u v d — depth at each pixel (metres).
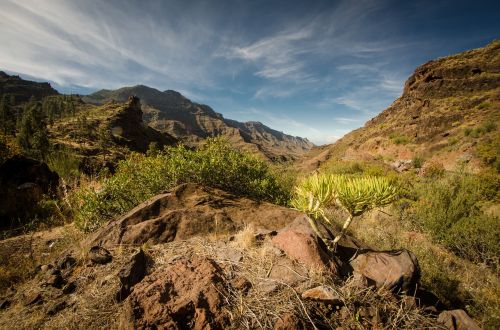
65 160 10.03
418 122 41.69
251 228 3.66
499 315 3.42
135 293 2.29
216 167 6.48
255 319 2.14
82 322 2.42
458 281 4.35
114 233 4.13
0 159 10.30
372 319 2.24
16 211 6.73
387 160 36.00
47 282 3.05
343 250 3.43
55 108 145.75
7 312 2.75
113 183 5.75
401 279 2.64
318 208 2.84
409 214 8.40
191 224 4.33
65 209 6.70
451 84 49.44
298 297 2.29
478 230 6.46
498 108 34.72
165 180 6.24
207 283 2.39
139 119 154.88
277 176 8.91
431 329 2.31
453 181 9.47
